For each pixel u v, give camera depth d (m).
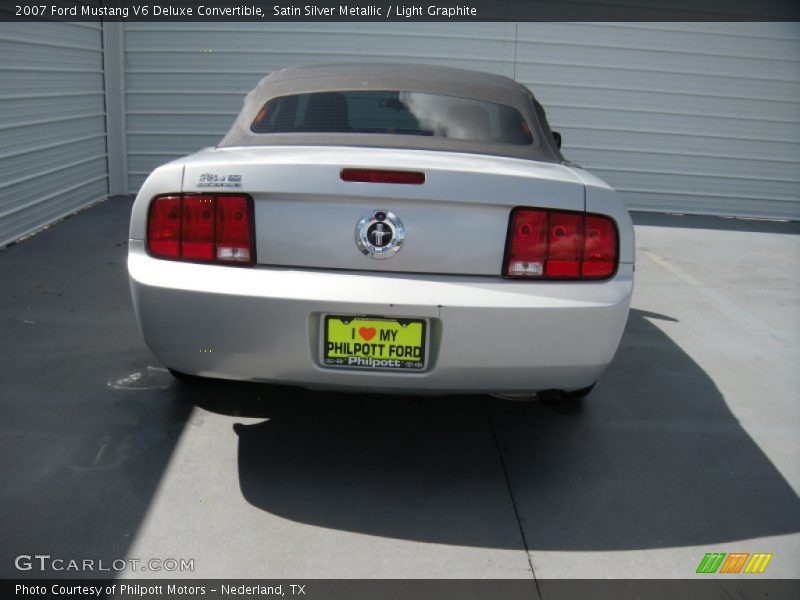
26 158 6.65
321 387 2.71
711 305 5.73
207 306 2.63
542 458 3.19
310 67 3.82
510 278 2.65
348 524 2.65
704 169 9.94
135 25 8.83
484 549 2.55
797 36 9.66
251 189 2.61
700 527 2.74
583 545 2.60
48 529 2.54
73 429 3.23
